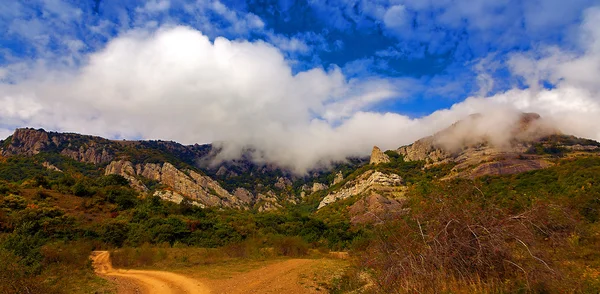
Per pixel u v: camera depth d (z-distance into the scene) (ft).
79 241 109.60
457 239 28.43
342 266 66.28
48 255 61.72
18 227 115.55
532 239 27.48
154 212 191.62
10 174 296.71
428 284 27.50
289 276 56.85
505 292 25.96
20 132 459.73
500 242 27.45
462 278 27.73
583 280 27.48
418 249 29.40
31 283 43.09
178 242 140.46
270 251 105.70
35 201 167.84
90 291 46.29
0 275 43.68
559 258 29.71
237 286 50.44
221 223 174.81
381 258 31.45
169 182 424.05
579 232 38.01
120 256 83.10
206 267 73.10
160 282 55.77
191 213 214.90
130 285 53.11
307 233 176.55
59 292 43.73
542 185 116.26
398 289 28.71
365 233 45.91
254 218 222.07
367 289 35.68
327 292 44.62
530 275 26.21
